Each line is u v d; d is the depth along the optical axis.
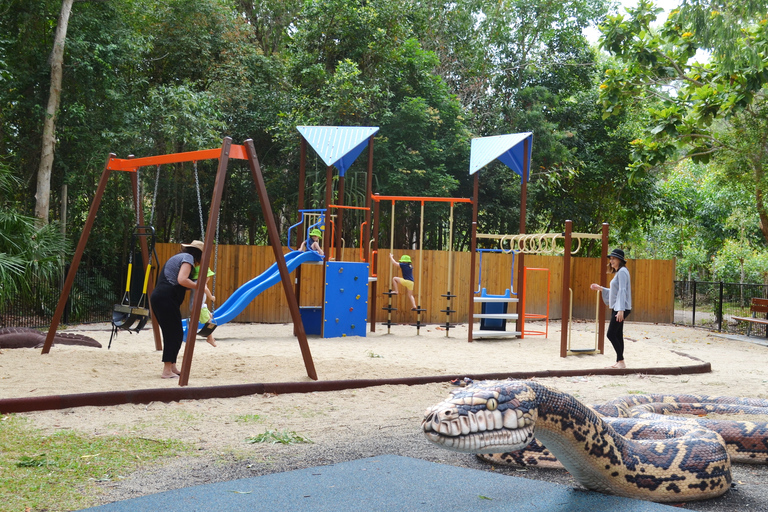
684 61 16.50
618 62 27.72
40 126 19.02
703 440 3.96
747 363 12.25
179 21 23.23
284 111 23.95
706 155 18.02
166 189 23.89
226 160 7.99
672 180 34.91
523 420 2.97
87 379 7.50
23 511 3.41
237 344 13.04
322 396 7.41
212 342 11.61
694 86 16.44
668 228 38.59
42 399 6.08
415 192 23.48
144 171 22.73
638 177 17.66
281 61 25.36
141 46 20.36
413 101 22.66
